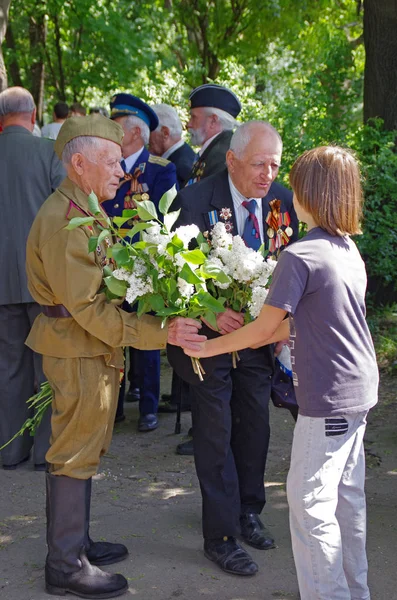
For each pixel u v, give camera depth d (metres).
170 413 5.82
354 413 2.69
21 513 4.10
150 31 15.30
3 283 4.60
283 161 7.75
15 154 4.62
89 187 3.15
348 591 2.76
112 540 3.72
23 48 15.74
